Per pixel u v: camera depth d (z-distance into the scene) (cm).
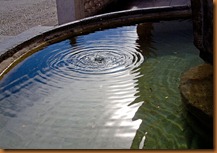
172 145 233
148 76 350
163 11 556
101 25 520
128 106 290
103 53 424
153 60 394
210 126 226
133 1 780
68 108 292
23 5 808
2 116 288
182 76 285
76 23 496
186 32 491
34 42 437
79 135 252
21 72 373
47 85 340
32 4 812
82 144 240
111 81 342
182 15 555
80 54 422
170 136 243
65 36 477
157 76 348
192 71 290
